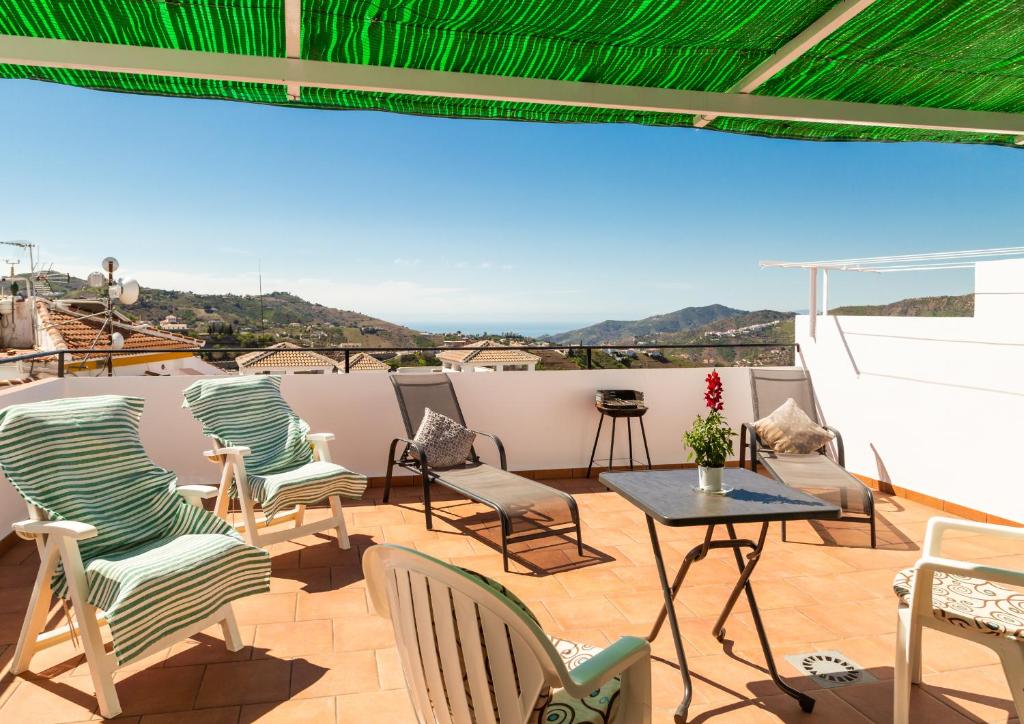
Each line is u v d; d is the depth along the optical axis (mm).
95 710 2533
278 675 2775
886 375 5711
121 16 2639
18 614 3361
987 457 4844
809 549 4281
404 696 2623
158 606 2539
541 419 6324
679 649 2627
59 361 5398
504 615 1461
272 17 2695
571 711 1779
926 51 3182
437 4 2664
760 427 5445
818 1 2709
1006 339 4691
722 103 3500
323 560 4090
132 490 3176
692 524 2475
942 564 2229
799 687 2684
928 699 2605
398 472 6012
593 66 3230
